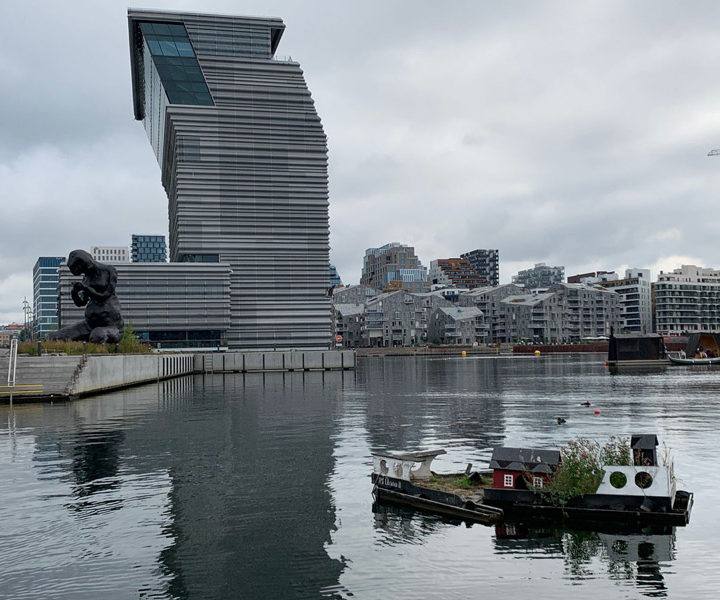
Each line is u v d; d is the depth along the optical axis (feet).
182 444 121.19
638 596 52.37
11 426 145.89
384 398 218.59
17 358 204.23
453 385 280.51
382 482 80.18
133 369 281.33
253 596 52.95
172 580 56.29
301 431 137.59
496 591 53.52
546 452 73.72
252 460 104.99
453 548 62.85
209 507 77.41
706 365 455.22
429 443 120.16
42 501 80.59
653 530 66.74
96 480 91.50
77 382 208.54
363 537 66.28
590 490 69.92
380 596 52.80
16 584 55.67
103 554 62.34
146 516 74.02
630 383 283.79
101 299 275.39
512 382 296.30
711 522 68.95
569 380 307.58
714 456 104.27
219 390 260.42
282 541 65.41
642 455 69.92
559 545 63.21
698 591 53.16
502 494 72.84
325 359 432.25
